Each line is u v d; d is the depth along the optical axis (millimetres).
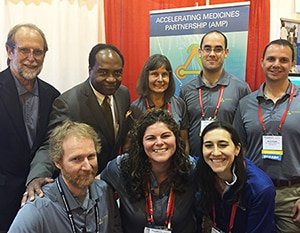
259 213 1839
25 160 2119
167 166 1910
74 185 1630
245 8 3008
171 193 1929
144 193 1930
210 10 3131
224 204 1969
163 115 1905
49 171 1944
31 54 2068
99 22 3668
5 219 2100
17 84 2127
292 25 3568
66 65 3543
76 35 3535
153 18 3369
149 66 2471
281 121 2215
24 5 3416
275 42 2275
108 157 2268
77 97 2143
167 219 1902
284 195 2211
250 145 2361
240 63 3072
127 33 3623
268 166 2250
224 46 2656
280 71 2236
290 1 3613
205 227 2131
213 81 2695
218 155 1814
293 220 2150
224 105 2609
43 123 2184
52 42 3488
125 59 3652
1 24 3297
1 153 2078
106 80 2109
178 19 3254
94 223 1715
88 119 2133
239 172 1861
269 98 2301
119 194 1959
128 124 2469
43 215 1582
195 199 2051
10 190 2090
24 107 2152
